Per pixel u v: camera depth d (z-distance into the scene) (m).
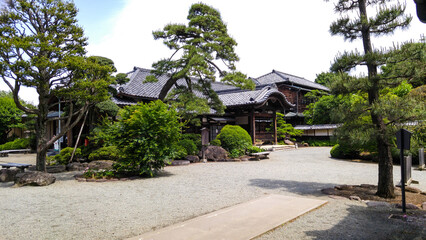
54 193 7.42
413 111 5.77
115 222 4.94
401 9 6.16
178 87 15.15
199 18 13.12
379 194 6.58
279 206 5.76
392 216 5.09
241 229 4.41
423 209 5.53
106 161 12.09
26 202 6.45
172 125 10.41
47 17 9.82
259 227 4.49
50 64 8.43
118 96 16.92
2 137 27.23
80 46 10.08
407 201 6.18
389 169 6.49
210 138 21.47
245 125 23.27
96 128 12.92
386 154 6.52
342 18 6.83
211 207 5.91
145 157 9.44
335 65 6.75
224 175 10.30
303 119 32.78
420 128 6.27
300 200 6.27
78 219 5.12
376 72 6.47
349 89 6.28
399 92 16.88
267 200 6.29
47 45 8.64
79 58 9.21
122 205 6.11
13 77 8.59
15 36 8.65
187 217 5.22
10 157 18.94
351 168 12.16
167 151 10.16
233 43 13.37
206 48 13.23
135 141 9.57
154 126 9.98
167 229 4.45
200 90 15.17
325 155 18.31
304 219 4.98
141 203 6.28
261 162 14.56
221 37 13.04
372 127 6.30
